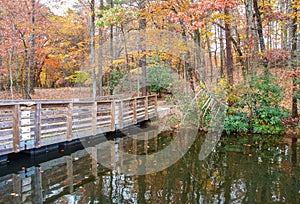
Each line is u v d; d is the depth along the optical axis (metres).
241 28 10.38
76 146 6.74
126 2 10.73
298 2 7.26
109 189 4.09
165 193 3.89
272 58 7.57
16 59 12.88
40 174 4.80
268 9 8.11
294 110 8.12
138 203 3.58
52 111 6.14
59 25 12.19
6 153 5.08
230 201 3.58
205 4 5.54
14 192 4.01
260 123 7.83
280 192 3.83
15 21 10.03
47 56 13.91
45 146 5.92
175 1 6.63
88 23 13.09
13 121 5.20
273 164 5.07
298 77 7.00
